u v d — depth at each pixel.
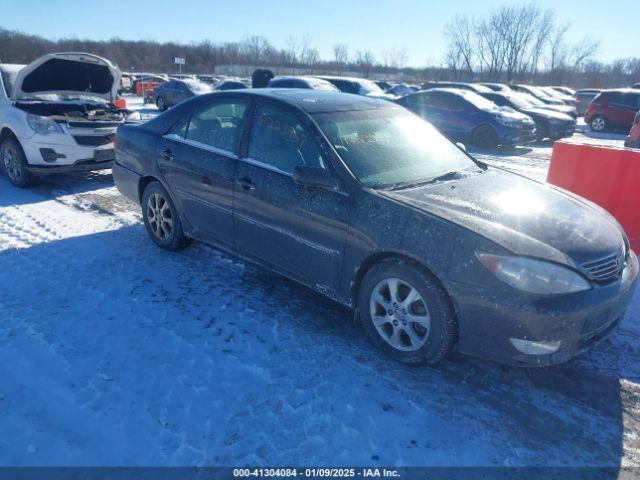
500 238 2.58
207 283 3.95
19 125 6.20
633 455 2.36
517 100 15.20
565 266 2.53
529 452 2.35
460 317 2.64
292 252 3.38
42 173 6.28
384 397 2.68
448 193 3.08
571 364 3.05
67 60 6.78
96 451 2.27
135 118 7.43
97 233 5.00
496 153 11.75
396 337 2.96
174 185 4.16
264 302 3.67
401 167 3.37
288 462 2.24
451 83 19.38
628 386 2.86
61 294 3.69
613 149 4.81
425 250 2.68
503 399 2.71
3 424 2.41
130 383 2.73
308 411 2.56
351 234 2.98
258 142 3.59
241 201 3.59
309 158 3.27
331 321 3.44
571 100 25.44
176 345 3.09
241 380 2.78
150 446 2.31
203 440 2.35
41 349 2.99
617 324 2.90
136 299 3.65
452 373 2.91
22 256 4.35
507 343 2.57
